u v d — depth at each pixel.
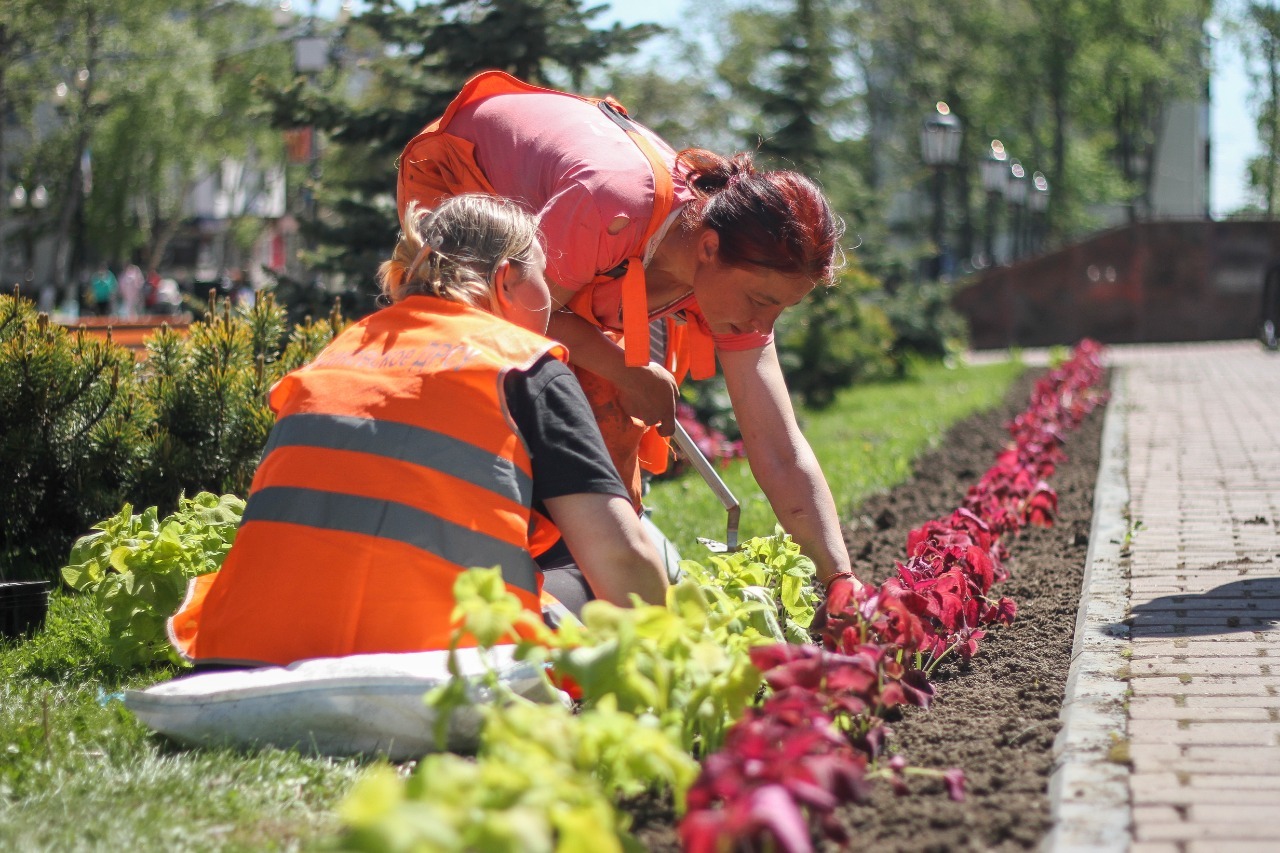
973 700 3.42
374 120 9.87
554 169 3.48
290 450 3.06
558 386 3.03
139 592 3.70
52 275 36.53
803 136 17.20
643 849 2.06
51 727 3.11
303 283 9.57
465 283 3.20
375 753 2.88
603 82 14.18
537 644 2.66
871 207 19.94
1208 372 16.72
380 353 3.12
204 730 2.89
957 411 13.25
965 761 2.88
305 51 15.17
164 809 2.58
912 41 42.88
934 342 20.38
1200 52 49.53
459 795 1.78
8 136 45.34
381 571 2.94
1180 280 26.16
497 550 2.93
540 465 2.97
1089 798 2.59
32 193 41.47
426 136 3.83
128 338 8.55
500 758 2.04
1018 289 26.83
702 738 2.63
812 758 2.13
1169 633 3.94
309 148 14.09
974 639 3.77
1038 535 6.28
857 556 5.78
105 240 41.41
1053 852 2.35
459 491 2.94
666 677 2.45
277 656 2.98
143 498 5.43
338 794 2.67
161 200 45.53
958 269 38.91
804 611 3.59
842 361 16.20
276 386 3.29
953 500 7.63
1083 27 43.75
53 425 5.32
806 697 2.37
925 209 44.12
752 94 17.44
